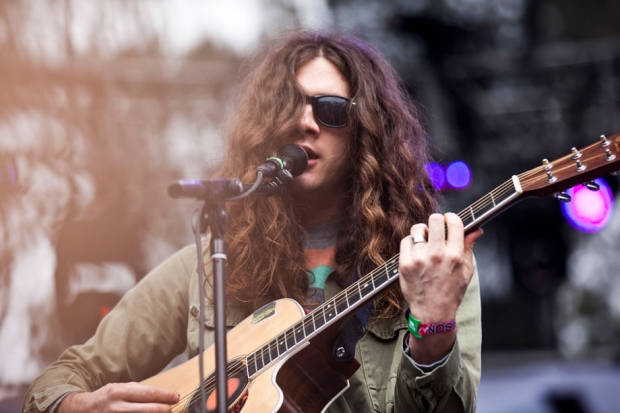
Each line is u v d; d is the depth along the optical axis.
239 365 3.74
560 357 17.19
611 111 15.27
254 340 3.83
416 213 4.22
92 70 13.53
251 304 4.19
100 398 3.82
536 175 3.29
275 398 3.53
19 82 12.73
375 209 4.07
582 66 15.44
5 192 11.86
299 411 3.61
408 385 3.39
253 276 4.14
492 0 16.12
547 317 18.14
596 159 3.16
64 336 10.54
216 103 14.72
